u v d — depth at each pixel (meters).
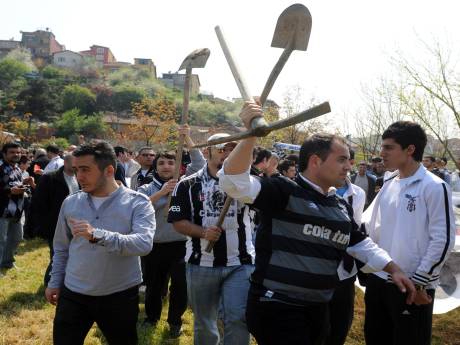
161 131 40.41
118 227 3.00
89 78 91.81
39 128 54.75
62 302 2.99
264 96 2.37
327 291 2.54
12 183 6.82
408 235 3.15
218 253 3.48
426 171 3.23
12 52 95.88
